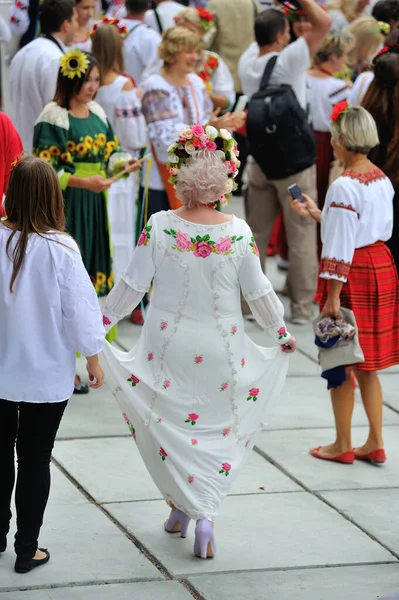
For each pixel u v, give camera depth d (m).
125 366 11.42
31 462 10.77
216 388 11.27
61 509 12.63
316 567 11.41
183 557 11.52
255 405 11.65
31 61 18.02
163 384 11.27
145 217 19.94
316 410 16.81
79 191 16.42
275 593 10.74
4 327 10.41
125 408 11.54
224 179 11.05
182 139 11.14
